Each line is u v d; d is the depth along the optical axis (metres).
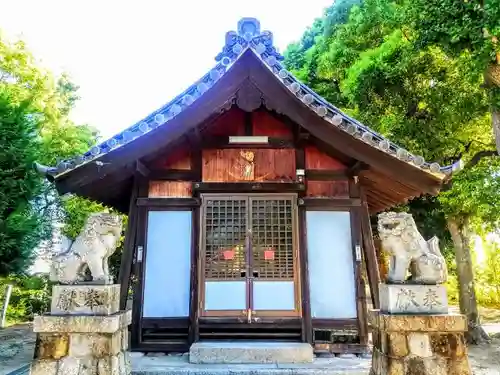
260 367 5.64
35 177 7.40
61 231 15.15
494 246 17.39
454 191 9.59
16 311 14.64
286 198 6.92
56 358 4.40
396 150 6.12
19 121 7.48
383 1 10.12
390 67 9.73
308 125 6.35
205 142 7.18
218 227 6.81
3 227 6.77
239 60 6.14
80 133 17.34
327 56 12.14
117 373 4.50
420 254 4.73
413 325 4.43
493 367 8.12
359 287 6.63
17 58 14.20
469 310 10.75
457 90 8.95
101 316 4.49
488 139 10.05
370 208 9.74
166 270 6.69
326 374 5.46
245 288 6.59
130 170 6.61
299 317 6.45
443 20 6.23
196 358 5.89
